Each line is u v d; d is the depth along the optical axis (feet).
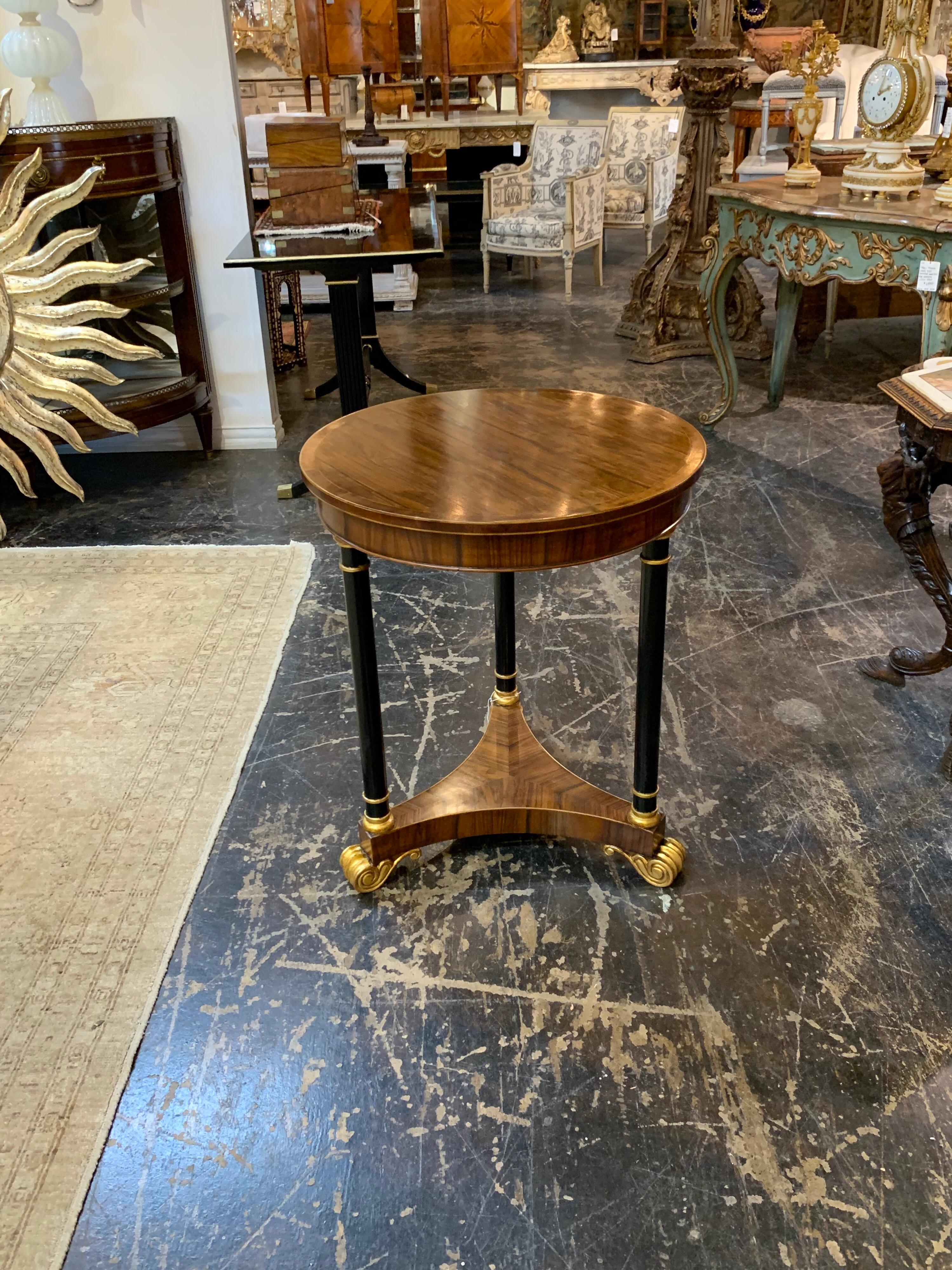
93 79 11.66
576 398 6.24
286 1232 4.28
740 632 8.83
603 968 5.53
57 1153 4.57
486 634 8.95
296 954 5.66
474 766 6.57
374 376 16.58
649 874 6.04
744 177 24.84
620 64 30.45
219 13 11.37
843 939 5.67
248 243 11.88
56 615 9.31
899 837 6.41
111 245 12.61
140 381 12.48
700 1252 4.17
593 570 10.11
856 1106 4.75
